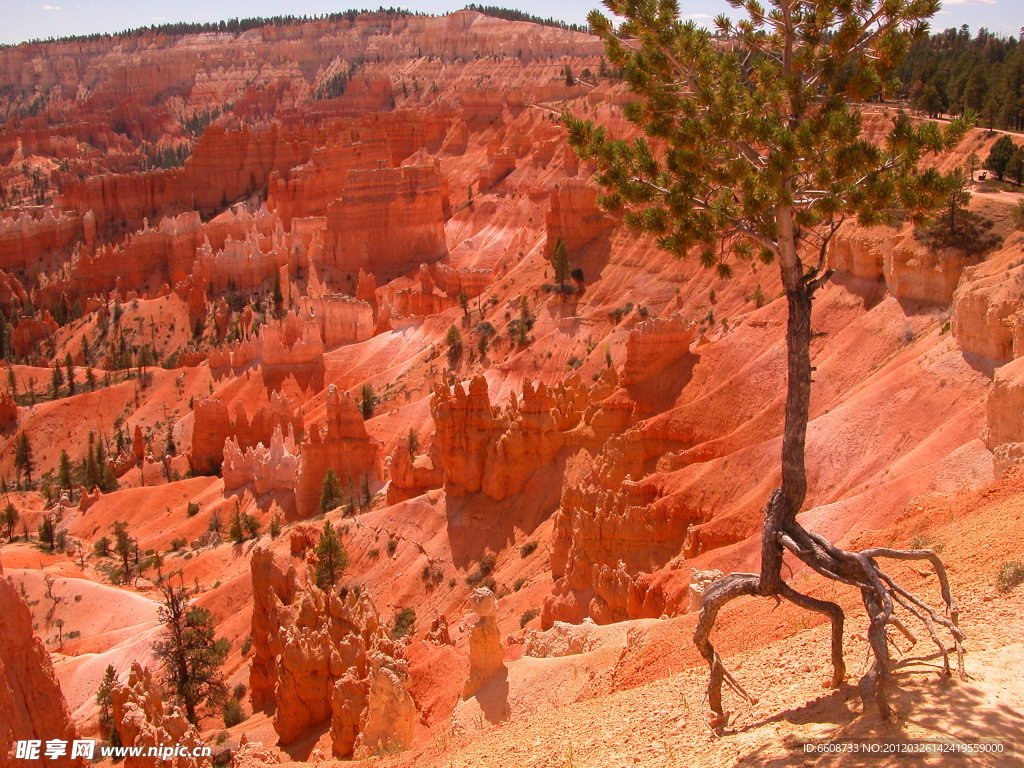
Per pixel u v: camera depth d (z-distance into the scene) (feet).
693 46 61.21
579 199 410.31
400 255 562.66
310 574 234.38
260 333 443.73
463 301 422.41
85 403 457.68
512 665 107.65
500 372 353.51
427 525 236.22
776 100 59.57
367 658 136.56
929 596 65.51
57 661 223.92
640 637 96.73
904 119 59.57
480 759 65.67
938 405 161.38
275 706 165.99
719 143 60.44
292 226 618.03
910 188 59.88
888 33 59.26
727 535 156.04
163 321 560.20
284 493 320.09
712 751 51.57
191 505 337.11
